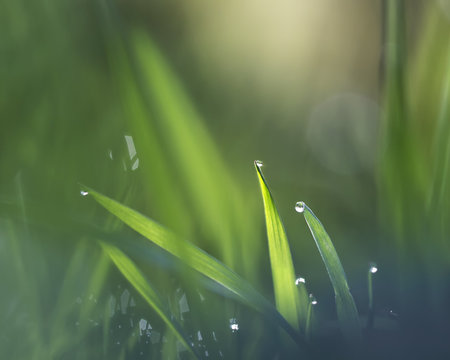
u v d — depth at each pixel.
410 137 0.28
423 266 0.28
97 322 0.27
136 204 0.29
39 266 0.28
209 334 0.26
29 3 0.34
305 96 0.41
